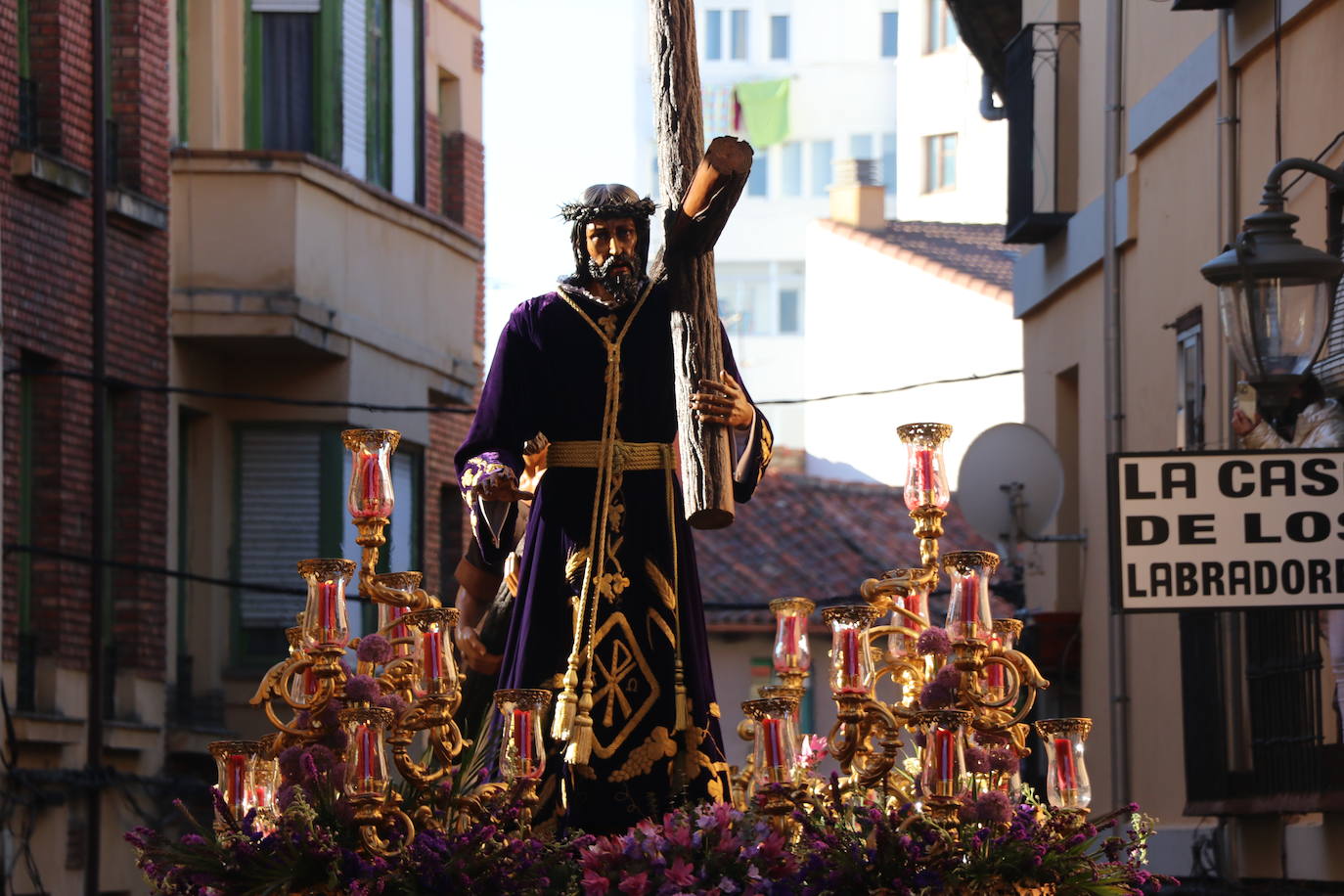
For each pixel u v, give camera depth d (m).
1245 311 8.97
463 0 26.80
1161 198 15.22
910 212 45.38
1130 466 8.75
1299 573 8.68
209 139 21.83
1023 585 19.03
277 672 5.74
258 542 22.19
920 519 6.33
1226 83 13.21
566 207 6.23
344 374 22.34
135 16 20.36
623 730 6.05
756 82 60.91
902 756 6.43
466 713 6.80
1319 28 11.69
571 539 6.18
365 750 5.33
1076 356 17.88
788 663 6.16
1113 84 16.30
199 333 20.97
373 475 5.90
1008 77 18.80
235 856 5.34
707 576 30.59
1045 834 5.52
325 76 22.58
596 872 5.20
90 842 18.53
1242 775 12.88
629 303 6.27
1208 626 13.43
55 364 18.69
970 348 39.75
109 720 19.09
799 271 60.56
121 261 19.97
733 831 5.27
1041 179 18.31
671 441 6.30
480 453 6.15
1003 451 16.92
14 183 18.09
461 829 5.46
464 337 25.08
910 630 6.28
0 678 17.50
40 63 18.83
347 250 22.34
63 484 18.48
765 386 59.69
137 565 18.67
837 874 5.30
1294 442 10.48
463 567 6.95
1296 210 11.89
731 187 5.92
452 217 26.67
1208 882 13.67
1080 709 17.64
